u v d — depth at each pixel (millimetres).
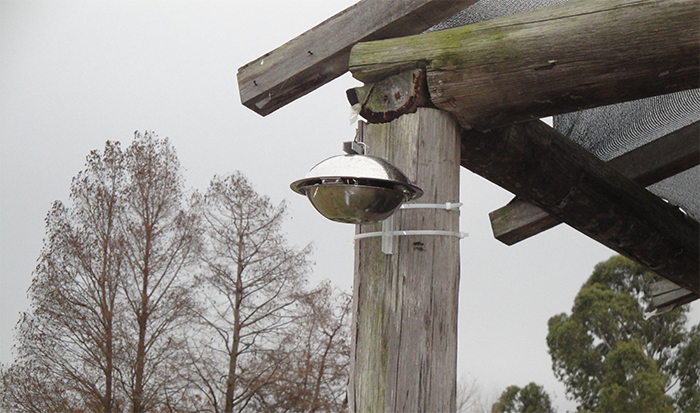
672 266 4172
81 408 16047
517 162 3057
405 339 2191
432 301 2225
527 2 2812
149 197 17641
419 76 2320
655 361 21922
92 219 17344
